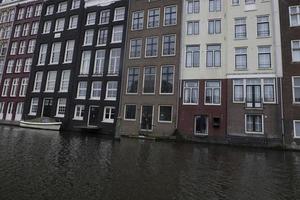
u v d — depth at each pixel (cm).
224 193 796
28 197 673
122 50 3200
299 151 2089
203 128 2598
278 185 912
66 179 862
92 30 3556
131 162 1219
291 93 2278
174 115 2716
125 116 3009
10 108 4153
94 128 3025
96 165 1109
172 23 2980
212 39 2741
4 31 4669
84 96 3381
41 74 3850
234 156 1633
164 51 2952
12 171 927
